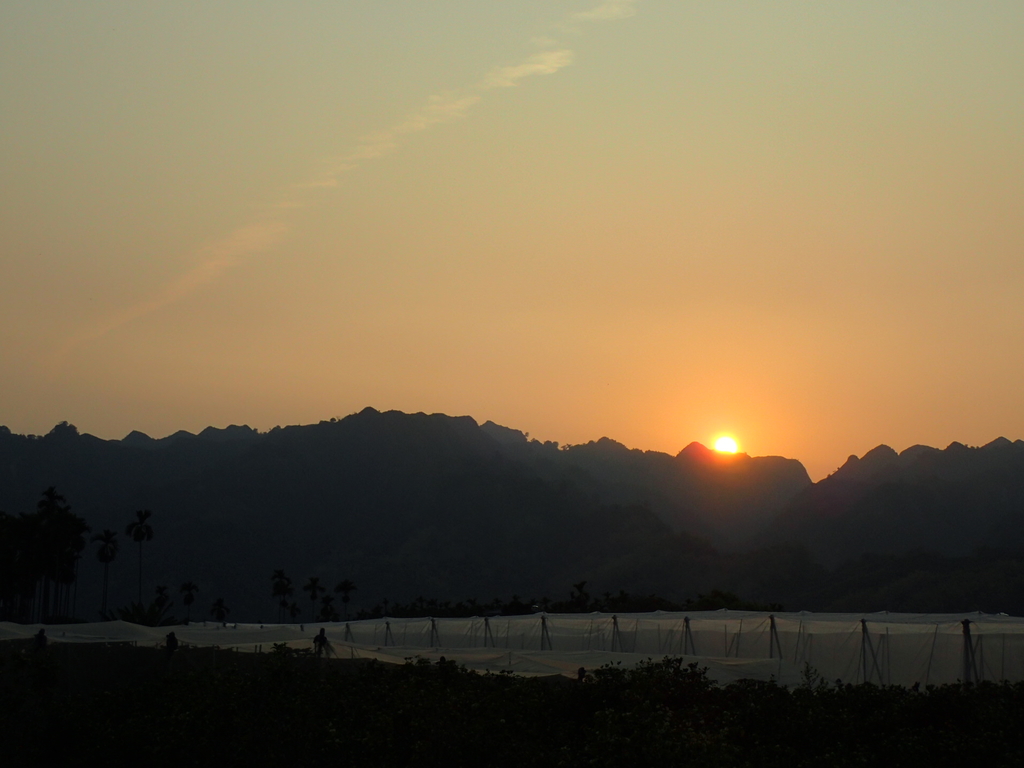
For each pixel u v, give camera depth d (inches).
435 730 891.4
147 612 3981.3
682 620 2615.7
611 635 2768.2
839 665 2206.0
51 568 5457.7
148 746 1073.5
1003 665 1931.6
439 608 6579.7
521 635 2930.6
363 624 3316.9
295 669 1137.4
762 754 827.4
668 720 819.4
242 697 1051.9
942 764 833.5
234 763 989.8
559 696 1061.1
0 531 5177.2
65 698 1341.0
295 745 973.8
